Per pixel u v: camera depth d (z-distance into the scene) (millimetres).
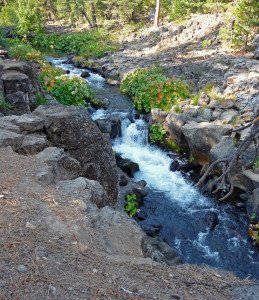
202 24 21906
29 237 3064
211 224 7660
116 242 3645
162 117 11117
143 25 28891
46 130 6207
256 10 16031
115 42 24984
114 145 11203
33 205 3639
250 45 17297
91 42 24141
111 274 2889
